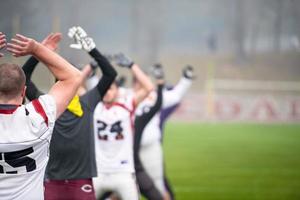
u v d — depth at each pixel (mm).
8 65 10555
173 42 124500
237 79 108438
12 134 10352
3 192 10328
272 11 113812
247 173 36594
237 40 114812
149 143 23625
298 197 28672
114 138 18766
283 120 74938
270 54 116438
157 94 21312
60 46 72750
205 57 116500
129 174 18797
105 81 16000
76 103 15875
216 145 51594
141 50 115188
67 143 15758
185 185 32125
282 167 39312
